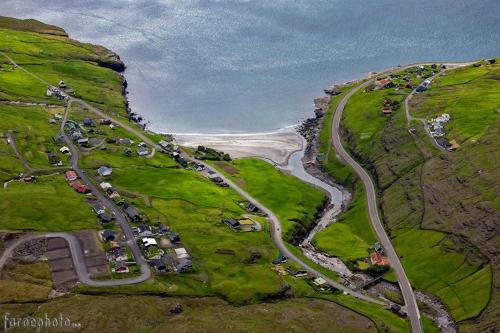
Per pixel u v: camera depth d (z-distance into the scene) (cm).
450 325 17262
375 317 16625
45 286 15862
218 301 16688
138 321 14750
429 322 17350
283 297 17388
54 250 17475
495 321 16612
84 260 17262
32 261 16800
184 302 16300
